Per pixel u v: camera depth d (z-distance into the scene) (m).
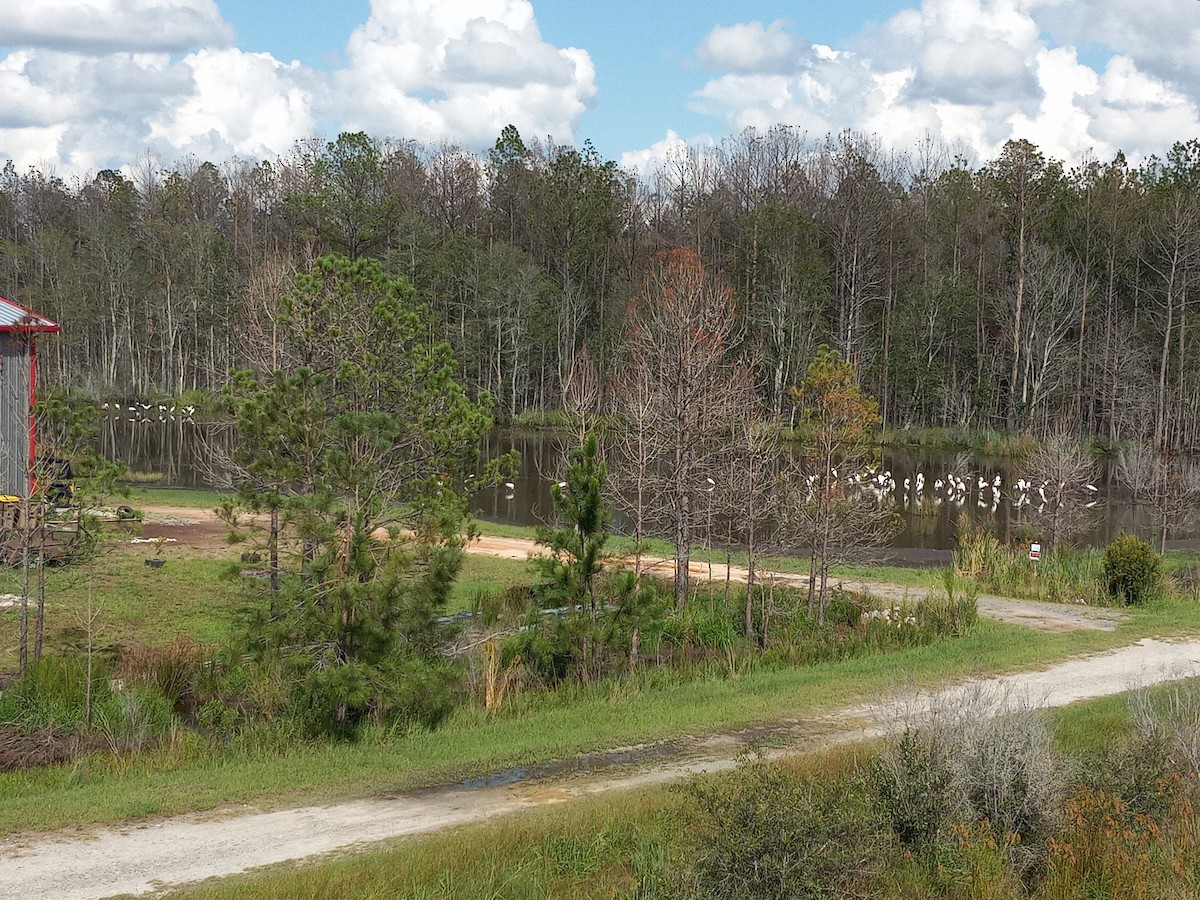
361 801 12.91
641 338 38.59
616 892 9.84
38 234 94.75
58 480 20.22
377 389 22.20
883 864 10.03
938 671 19.59
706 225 88.06
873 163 92.50
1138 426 69.25
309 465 17.73
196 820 12.19
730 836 9.68
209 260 88.00
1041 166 84.00
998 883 9.95
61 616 21.92
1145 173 86.25
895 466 63.12
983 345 82.75
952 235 86.69
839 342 77.50
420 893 9.81
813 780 11.16
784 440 41.22
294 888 9.77
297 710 15.98
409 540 16.64
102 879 10.49
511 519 42.38
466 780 13.75
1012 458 67.94
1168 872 10.05
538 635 19.64
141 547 28.62
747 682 19.09
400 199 83.12
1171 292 71.19
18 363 28.55
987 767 11.44
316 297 23.38
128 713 15.94
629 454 26.62
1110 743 13.73
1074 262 81.50
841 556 26.48
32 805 12.58
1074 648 21.80
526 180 101.94
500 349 84.00
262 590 19.45
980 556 32.47
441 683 16.30
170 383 91.19
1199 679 18.36
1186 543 41.22
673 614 23.27
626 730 15.94
